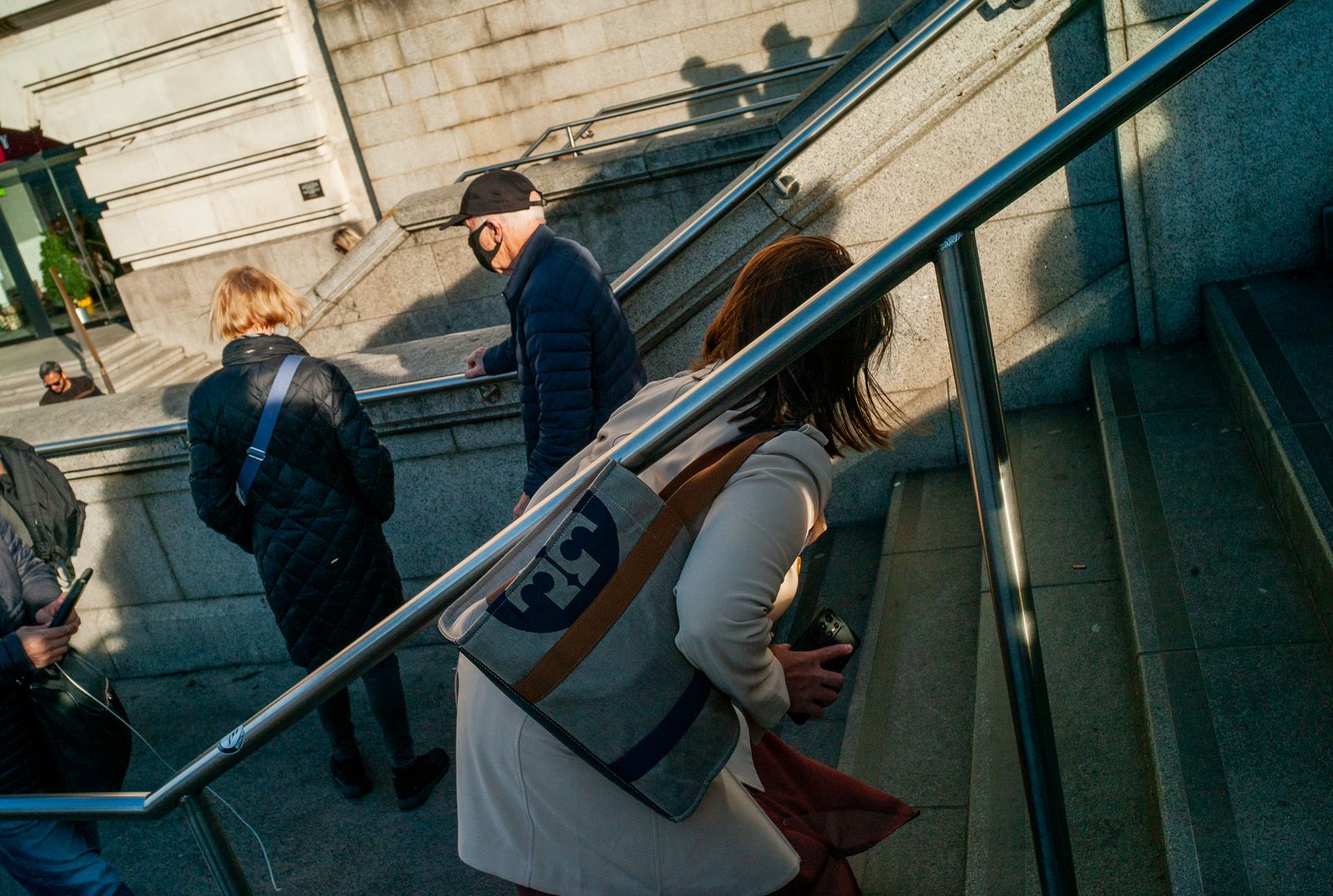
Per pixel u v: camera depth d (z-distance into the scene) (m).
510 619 1.36
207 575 4.61
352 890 3.22
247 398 3.09
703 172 6.52
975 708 2.44
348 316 7.19
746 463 1.43
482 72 10.64
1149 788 2.01
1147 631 2.19
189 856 3.60
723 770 1.59
